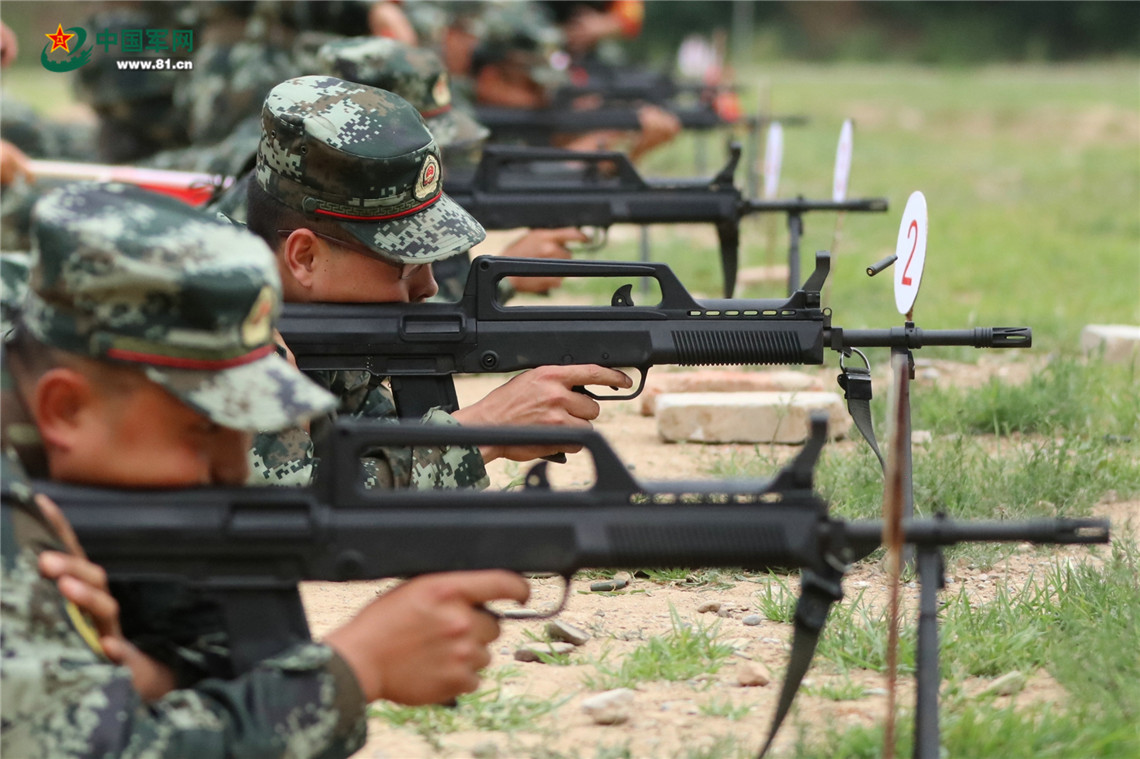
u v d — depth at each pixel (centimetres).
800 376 1180
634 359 726
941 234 2273
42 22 4956
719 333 729
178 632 457
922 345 737
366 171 654
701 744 533
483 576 425
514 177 1403
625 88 2520
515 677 611
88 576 387
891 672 437
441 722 560
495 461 1016
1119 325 1501
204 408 390
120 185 414
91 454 404
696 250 2067
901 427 418
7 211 1253
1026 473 902
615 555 441
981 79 6856
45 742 362
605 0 2775
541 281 1138
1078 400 1109
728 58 7894
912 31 8338
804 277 1752
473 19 2025
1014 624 646
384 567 431
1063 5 7969
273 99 666
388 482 649
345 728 406
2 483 381
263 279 398
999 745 522
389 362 699
